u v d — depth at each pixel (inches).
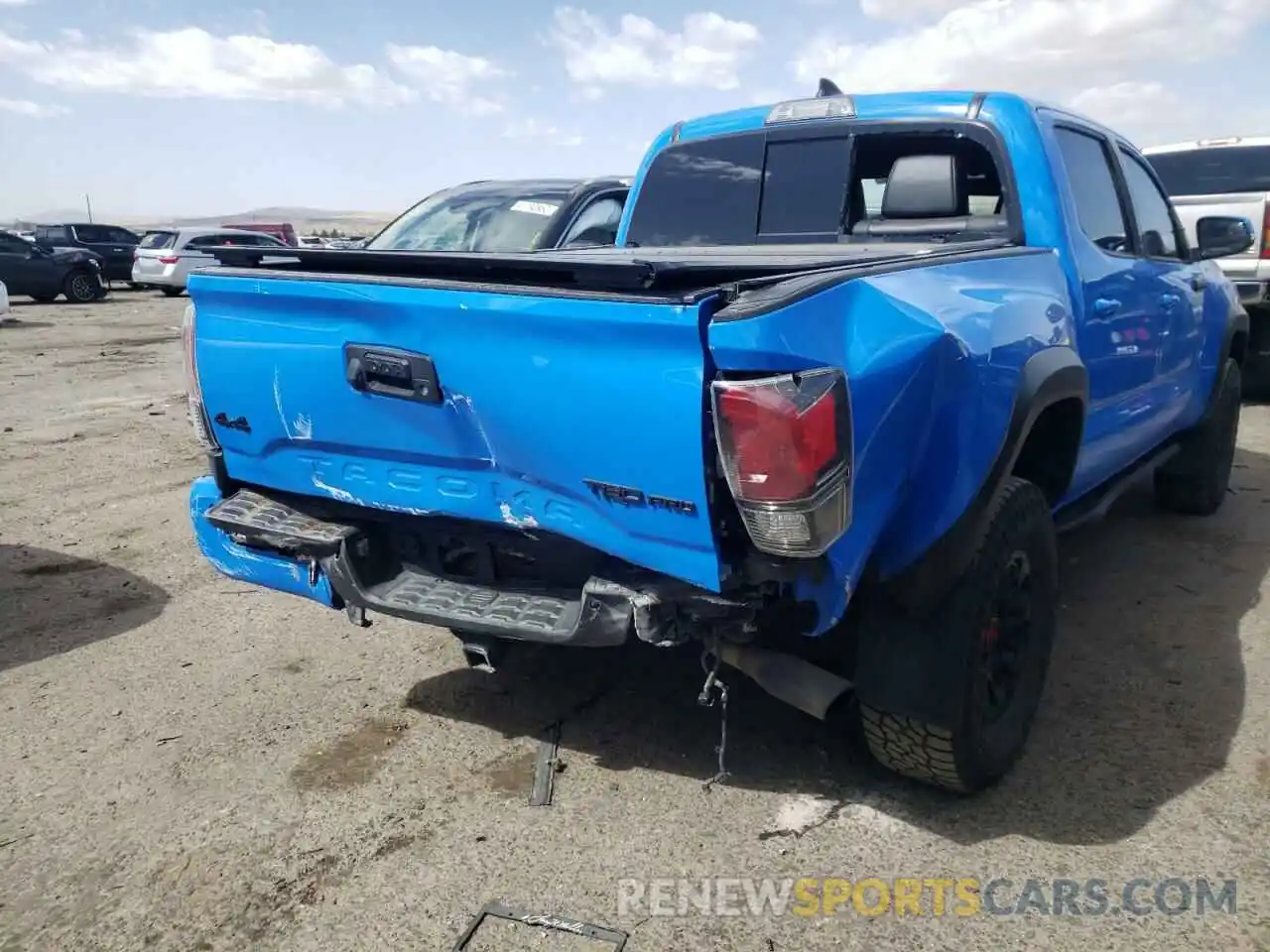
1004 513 112.3
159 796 124.0
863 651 111.7
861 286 95.5
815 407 85.9
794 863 108.7
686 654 160.7
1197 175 388.5
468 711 144.1
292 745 135.7
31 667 160.2
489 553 116.6
